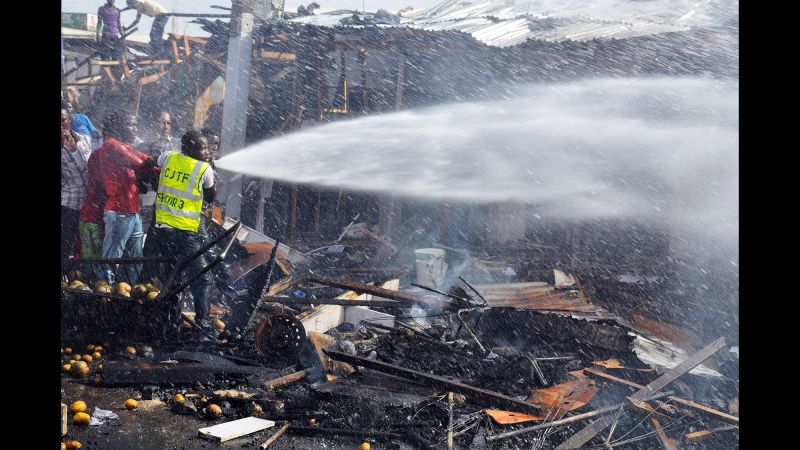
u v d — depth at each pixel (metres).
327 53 13.46
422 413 5.09
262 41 13.62
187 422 4.79
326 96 13.82
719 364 6.30
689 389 5.71
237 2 12.54
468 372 5.99
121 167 7.52
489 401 5.23
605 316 6.98
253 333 6.77
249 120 13.84
